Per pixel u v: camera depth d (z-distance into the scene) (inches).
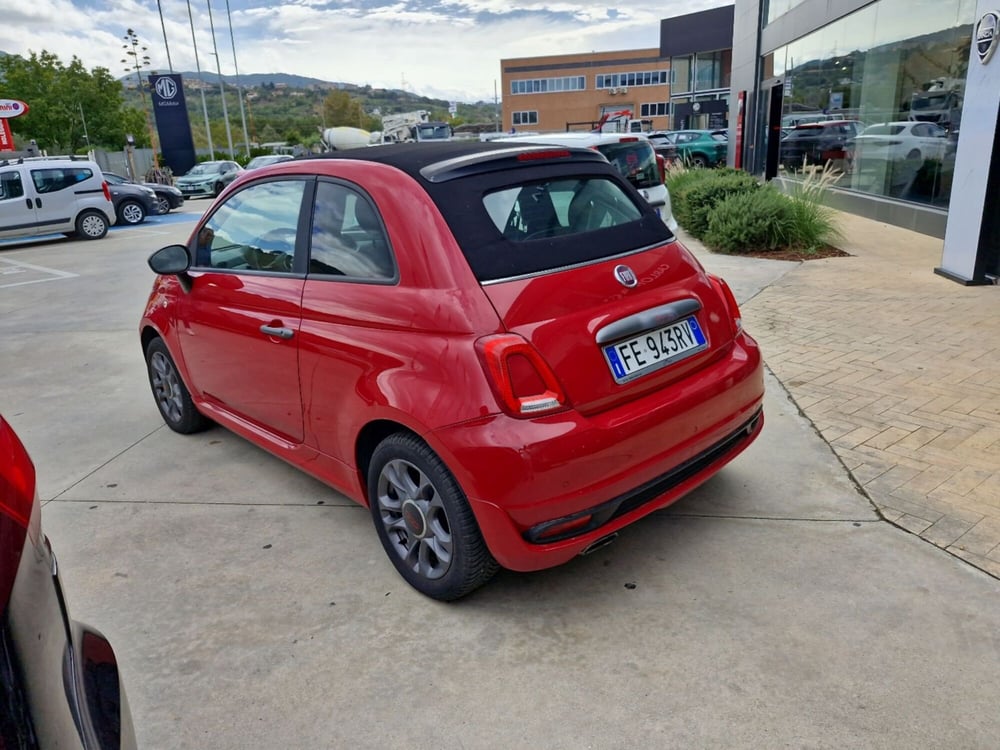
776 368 202.5
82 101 1588.3
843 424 164.1
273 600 115.6
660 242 122.7
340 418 117.4
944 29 378.9
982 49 260.8
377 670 99.1
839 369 198.1
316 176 126.6
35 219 606.5
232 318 140.6
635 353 105.9
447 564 107.9
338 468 124.8
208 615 112.8
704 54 1663.4
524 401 95.0
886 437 156.4
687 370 112.9
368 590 117.1
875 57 467.8
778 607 106.3
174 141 1429.6
